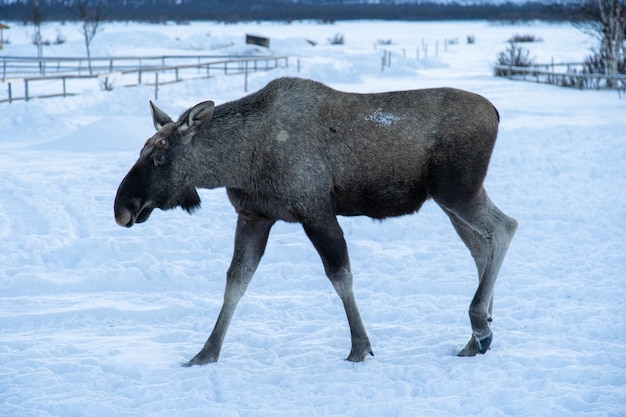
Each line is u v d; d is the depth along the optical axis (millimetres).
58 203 19062
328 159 9297
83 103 38781
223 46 95438
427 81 57844
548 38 128750
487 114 9453
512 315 11258
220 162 9344
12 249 15461
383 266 14266
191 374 9180
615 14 55000
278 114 9305
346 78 57000
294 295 12898
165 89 44312
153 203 9375
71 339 10656
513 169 22922
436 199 9547
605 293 11930
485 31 179500
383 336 10633
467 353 9531
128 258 14945
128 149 27547
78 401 8273
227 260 14906
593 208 18141
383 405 7992
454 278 13266
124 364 9430
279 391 8625
